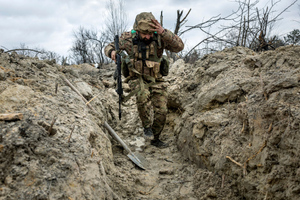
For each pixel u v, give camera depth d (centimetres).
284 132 184
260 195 190
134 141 388
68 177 166
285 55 274
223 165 234
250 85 276
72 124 224
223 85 312
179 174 292
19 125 177
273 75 253
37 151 168
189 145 316
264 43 570
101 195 178
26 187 147
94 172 188
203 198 230
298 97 199
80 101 292
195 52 812
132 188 255
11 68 274
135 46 322
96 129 263
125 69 339
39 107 219
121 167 300
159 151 361
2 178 147
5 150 155
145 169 307
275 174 179
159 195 252
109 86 522
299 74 219
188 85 407
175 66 518
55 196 152
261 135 208
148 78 330
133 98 489
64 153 181
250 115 225
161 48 336
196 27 699
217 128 270
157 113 350
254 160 205
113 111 441
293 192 164
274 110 203
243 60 349
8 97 211
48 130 192
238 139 234
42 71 325
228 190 225
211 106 317
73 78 388
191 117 331
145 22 307
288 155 178
